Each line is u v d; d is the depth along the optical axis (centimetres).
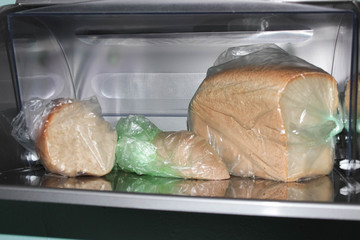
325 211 57
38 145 74
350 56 73
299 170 69
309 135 68
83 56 89
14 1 91
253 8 69
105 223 87
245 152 73
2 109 76
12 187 65
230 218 85
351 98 68
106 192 62
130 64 89
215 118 76
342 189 65
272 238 83
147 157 76
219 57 83
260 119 69
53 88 91
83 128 74
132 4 71
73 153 74
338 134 76
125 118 85
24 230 88
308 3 69
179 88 89
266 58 74
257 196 61
